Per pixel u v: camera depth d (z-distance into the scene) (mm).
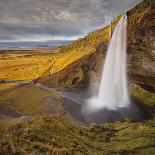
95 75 84062
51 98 69625
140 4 85750
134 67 73375
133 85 67375
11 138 20297
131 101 61250
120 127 40500
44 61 166750
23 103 66062
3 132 23422
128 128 39188
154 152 26172
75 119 49531
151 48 74688
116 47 74812
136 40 77438
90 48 124812
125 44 76125
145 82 69125
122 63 72625
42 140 22609
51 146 20953
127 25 82125
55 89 86688
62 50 176000
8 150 17531
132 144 29547
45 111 56938
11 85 105188
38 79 116188
